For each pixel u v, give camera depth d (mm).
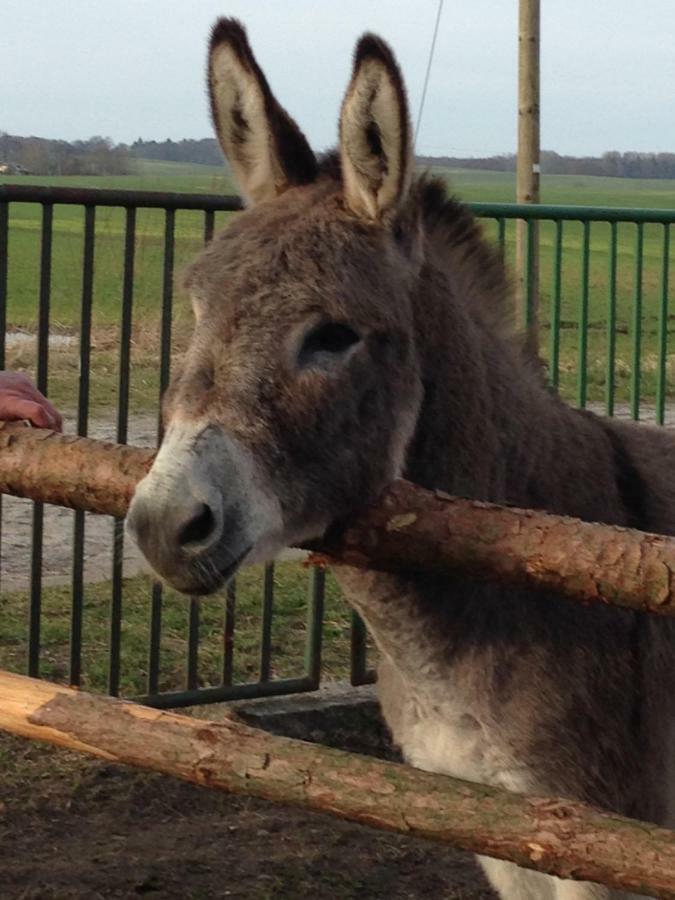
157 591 3215
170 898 2629
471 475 1976
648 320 10695
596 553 1570
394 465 1831
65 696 1646
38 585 3154
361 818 1492
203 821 2977
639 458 2279
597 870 1402
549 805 1438
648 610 1562
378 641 2049
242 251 1794
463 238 2164
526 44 5168
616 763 1995
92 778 3094
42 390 3084
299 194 1913
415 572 1842
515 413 2064
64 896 2600
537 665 1948
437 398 1947
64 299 10539
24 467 1896
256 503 1678
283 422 1712
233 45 2000
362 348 1778
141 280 6812
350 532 1785
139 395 7402
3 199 2947
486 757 1992
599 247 11594
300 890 2701
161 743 1574
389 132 1814
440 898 2713
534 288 3648
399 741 2201
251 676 3641
